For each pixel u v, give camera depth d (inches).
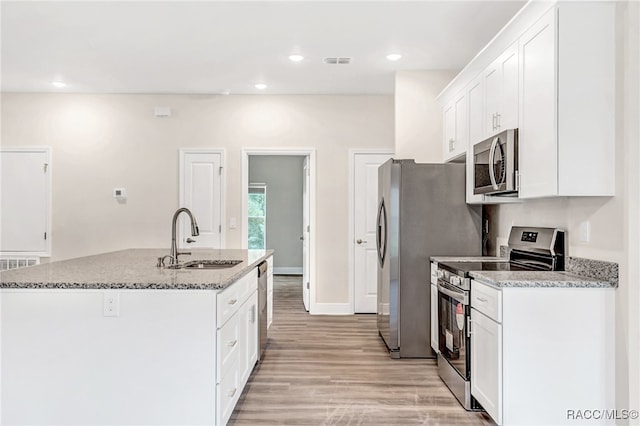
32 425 87.0
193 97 219.3
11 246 218.4
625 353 88.4
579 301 91.6
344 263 220.7
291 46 156.4
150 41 151.9
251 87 207.5
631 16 85.5
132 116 218.1
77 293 87.4
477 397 105.7
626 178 87.4
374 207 221.1
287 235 375.9
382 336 166.4
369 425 103.1
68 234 217.8
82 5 126.2
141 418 87.2
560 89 89.7
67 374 87.3
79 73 186.5
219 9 128.6
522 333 92.1
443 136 176.1
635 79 85.0
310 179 220.7
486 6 126.1
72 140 217.3
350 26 139.8
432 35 146.6
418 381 130.6
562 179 89.7
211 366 87.2
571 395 91.4
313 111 220.5
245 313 116.7
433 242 152.3
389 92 216.2
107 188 218.1
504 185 109.4
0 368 87.0
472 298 109.2
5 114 216.5
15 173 217.8
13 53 163.0
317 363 146.1
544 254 113.4
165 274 99.8
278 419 105.9
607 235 93.1
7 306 87.3
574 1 89.4
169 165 218.8
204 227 219.5
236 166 219.6
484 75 128.6
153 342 87.2
